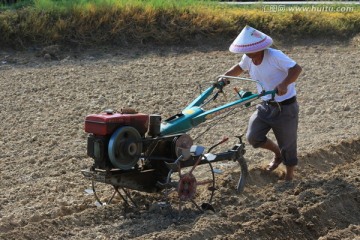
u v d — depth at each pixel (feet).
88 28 103.09
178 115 47.80
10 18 101.35
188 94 83.41
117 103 79.15
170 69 94.48
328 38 112.98
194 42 106.52
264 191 52.95
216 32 108.47
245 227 45.37
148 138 45.37
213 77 91.20
